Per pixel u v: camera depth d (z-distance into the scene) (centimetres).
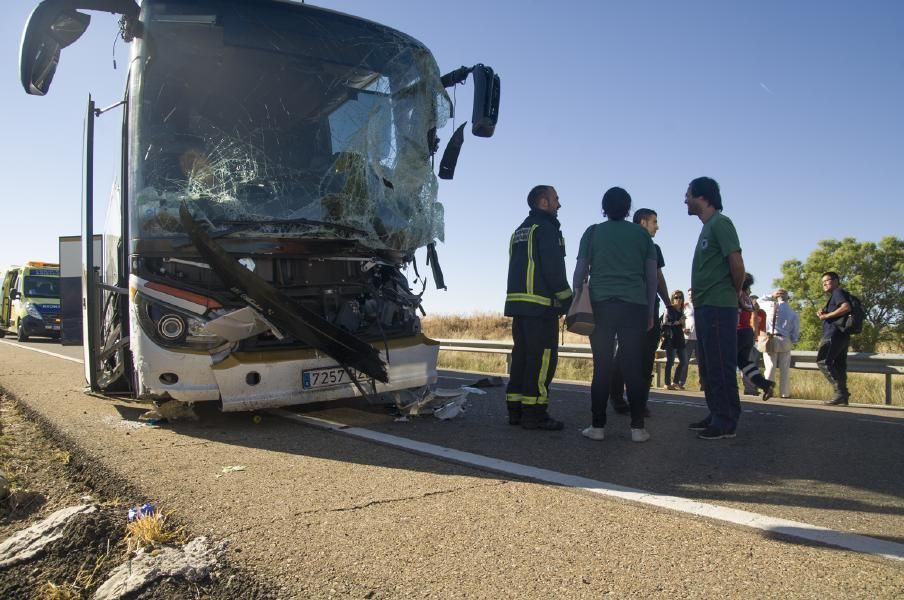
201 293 543
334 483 404
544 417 592
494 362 1583
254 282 539
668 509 358
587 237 567
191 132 576
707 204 571
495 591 264
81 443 509
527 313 584
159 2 593
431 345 633
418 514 348
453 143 705
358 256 604
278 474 424
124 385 714
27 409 672
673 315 1148
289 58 627
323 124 622
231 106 596
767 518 345
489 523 335
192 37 597
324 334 564
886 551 301
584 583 270
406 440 531
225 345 548
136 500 374
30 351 1628
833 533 324
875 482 421
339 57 649
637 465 461
